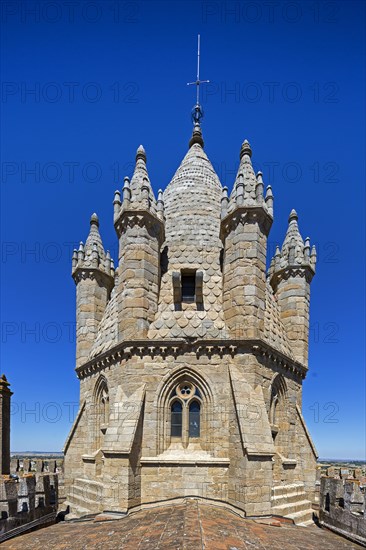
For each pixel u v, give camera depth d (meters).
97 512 21.86
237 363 21.34
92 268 29.84
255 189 23.52
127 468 19.02
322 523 22.11
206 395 21.23
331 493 21.44
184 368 21.52
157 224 24.42
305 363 27.89
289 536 16.53
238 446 19.39
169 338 21.92
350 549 16.27
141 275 23.00
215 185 31.28
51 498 23.22
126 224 23.75
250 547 13.65
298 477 25.42
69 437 27.95
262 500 18.34
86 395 27.39
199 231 27.38
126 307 22.61
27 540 17.02
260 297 22.55
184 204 28.77
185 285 25.06
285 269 29.22
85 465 25.62
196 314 23.09
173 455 20.53
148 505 19.56
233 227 23.56
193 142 35.25
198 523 15.43
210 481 19.88
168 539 13.71
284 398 24.84
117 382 22.58
